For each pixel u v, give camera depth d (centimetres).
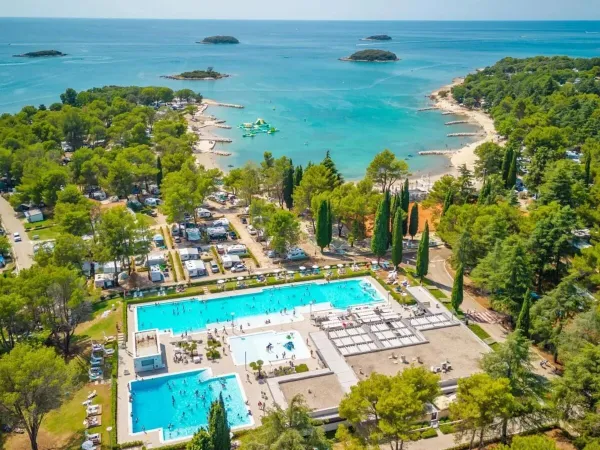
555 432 8344
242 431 8412
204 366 10269
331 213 15512
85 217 15012
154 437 8438
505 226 13138
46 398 7750
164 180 18938
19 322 10112
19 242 16050
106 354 10581
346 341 10544
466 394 7525
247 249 15575
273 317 12162
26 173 19162
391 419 6881
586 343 8644
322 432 6738
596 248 11650
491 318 11950
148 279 13838
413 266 14725
